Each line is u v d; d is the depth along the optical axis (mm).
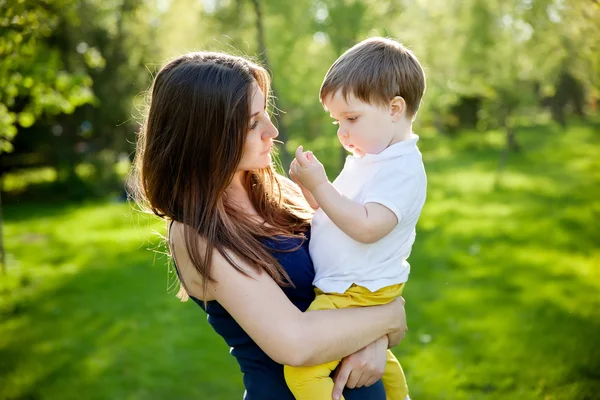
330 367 1779
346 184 1891
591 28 4695
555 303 6293
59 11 5426
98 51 15477
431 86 14930
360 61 1856
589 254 8070
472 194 13336
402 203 1759
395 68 1839
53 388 4953
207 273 1676
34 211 14617
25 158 17984
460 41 14055
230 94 1700
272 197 2037
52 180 18359
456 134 25594
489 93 16125
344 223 1728
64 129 16719
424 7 13820
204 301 1759
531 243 8812
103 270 8531
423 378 4836
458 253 8547
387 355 2102
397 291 1868
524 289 6840
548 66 8641
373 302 1820
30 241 10859
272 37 11828
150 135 1784
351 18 11383
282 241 1841
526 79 14781
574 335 5379
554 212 10836
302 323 1660
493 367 4914
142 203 1953
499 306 6352
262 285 1675
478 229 9859
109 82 15977
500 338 5480
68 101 7625
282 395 1809
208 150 1707
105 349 5742
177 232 1758
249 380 1861
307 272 1842
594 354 4930
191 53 1830
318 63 12617
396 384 2086
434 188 14523
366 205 1748
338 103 1884
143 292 7504
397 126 1873
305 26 11727
